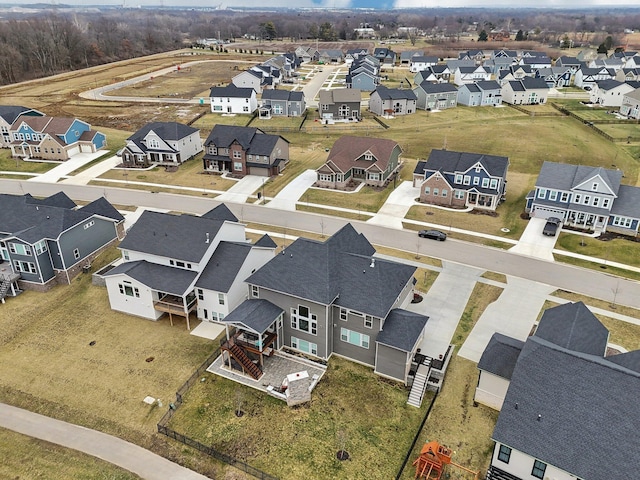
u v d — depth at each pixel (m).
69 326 41.91
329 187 73.38
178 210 65.44
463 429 30.95
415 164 83.19
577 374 26.64
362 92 141.75
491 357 31.92
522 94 127.19
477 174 65.19
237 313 36.66
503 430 26.39
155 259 43.62
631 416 24.53
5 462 28.62
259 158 77.75
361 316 35.59
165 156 83.44
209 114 116.50
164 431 30.77
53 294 46.97
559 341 31.97
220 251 43.38
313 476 27.83
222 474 28.00
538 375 27.48
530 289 46.97
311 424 31.44
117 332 41.12
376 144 76.19
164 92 141.50
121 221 56.06
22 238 45.34
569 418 25.58
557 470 24.92
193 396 33.88
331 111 111.50
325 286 36.06
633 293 46.31
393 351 34.44
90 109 119.88
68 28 197.25
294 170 80.81
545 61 167.88
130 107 122.62
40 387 34.75
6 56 159.88
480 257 53.19
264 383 35.12
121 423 31.59
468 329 40.84
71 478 27.55
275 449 29.58
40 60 172.88
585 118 109.25
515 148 89.94
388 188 73.12
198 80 161.12
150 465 28.50
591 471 23.88
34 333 40.94
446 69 162.25
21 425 31.50
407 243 56.53
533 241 56.81
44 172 80.19
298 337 38.19
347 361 37.72
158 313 42.72
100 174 79.19
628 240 56.72
